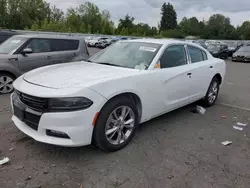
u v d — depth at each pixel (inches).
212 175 107.7
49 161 113.3
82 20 2571.4
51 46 269.4
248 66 629.3
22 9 2263.8
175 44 167.6
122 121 124.7
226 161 120.0
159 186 98.6
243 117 189.6
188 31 3587.6
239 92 287.1
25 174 102.6
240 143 141.4
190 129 159.9
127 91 122.6
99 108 110.0
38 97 105.4
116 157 119.4
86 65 151.9
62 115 102.9
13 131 144.1
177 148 131.8
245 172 111.0
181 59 169.5
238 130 161.6
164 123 169.0
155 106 144.9
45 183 97.3
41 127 106.4
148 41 167.0
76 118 104.1
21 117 114.8
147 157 120.7
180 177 105.3
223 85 333.4
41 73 131.7
